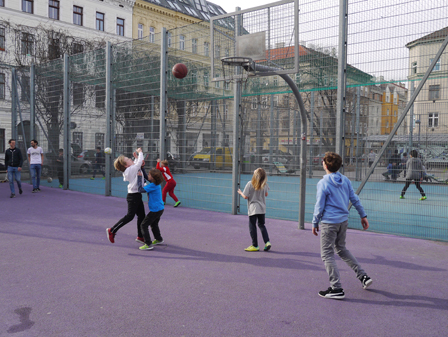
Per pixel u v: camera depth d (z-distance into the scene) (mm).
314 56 7164
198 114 11984
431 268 4695
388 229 6922
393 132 6695
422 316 3314
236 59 6926
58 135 14312
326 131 15367
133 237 6281
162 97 9938
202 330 3012
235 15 7082
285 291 3889
